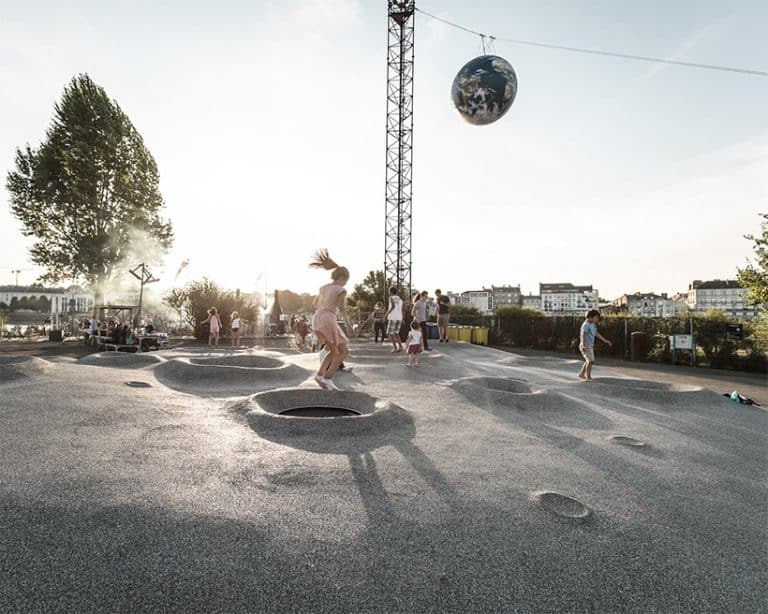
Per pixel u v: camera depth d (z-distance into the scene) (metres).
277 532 2.72
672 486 3.98
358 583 2.30
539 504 3.36
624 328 18.67
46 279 24.88
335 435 4.63
